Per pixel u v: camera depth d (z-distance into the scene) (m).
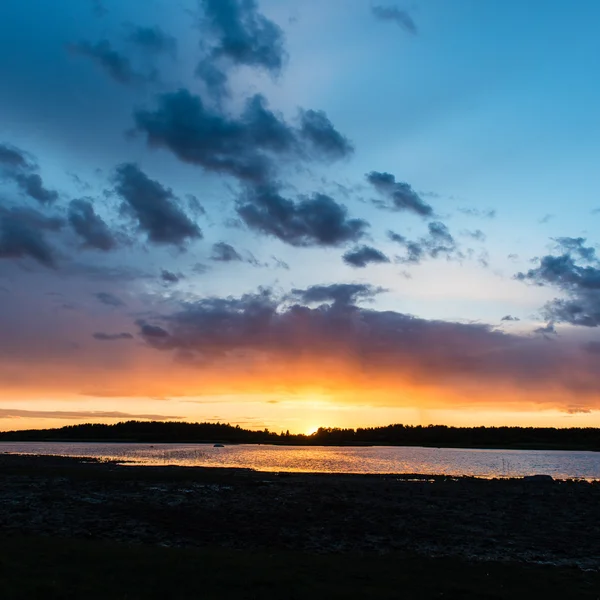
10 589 19.81
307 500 47.62
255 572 23.91
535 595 22.84
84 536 32.25
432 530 37.50
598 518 43.53
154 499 46.47
